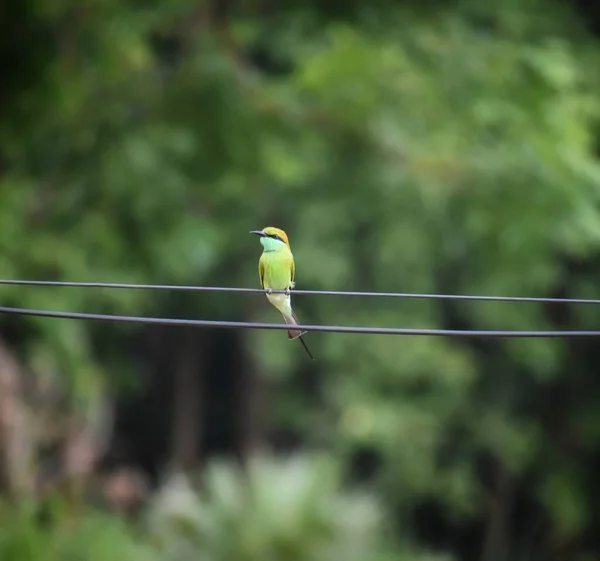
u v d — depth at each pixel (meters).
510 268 17.89
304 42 19.06
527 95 17.61
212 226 17.48
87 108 17.23
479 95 17.72
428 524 24.91
